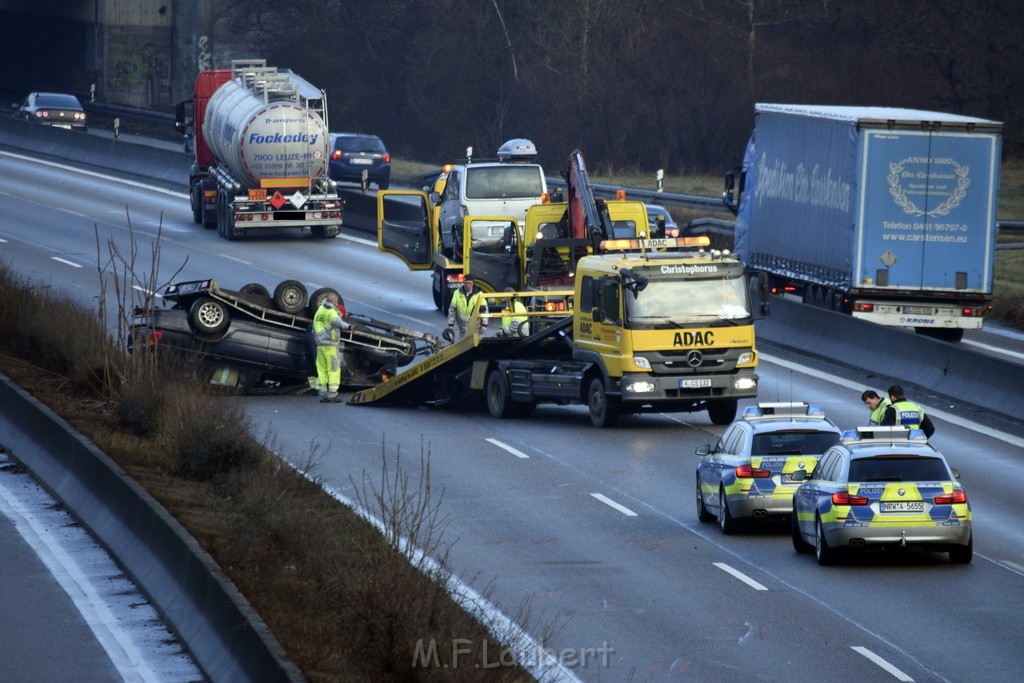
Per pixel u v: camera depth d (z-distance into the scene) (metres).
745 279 103.31
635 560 68.50
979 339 136.00
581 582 64.25
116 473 67.38
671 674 51.47
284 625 50.78
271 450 87.75
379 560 54.03
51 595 58.22
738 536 74.19
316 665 46.72
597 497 82.31
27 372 101.88
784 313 137.25
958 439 99.56
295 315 116.81
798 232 140.00
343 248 191.00
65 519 70.06
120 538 63.91
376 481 84.75
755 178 150.88
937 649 54.41
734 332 102.31
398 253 155.75
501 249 139.50
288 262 177.75
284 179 189.62
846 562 68.38
